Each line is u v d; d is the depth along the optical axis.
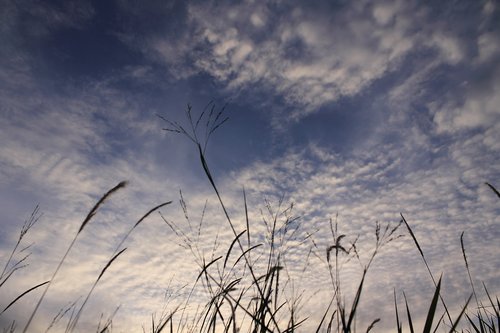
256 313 1.46
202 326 1.63
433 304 1.06
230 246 1.54
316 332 1.46
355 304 1.15
